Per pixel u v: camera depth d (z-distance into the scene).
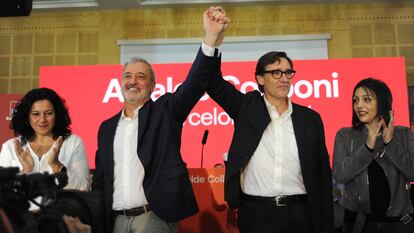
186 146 4.22
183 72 4.38
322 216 2.14
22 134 2.46
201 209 2.56
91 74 4.46
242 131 2.21
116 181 2.20
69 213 1.38
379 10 5.55
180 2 5.55
